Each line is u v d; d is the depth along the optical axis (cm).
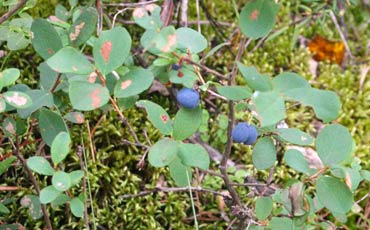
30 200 27
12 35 28
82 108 21
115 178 35
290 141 24
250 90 20
